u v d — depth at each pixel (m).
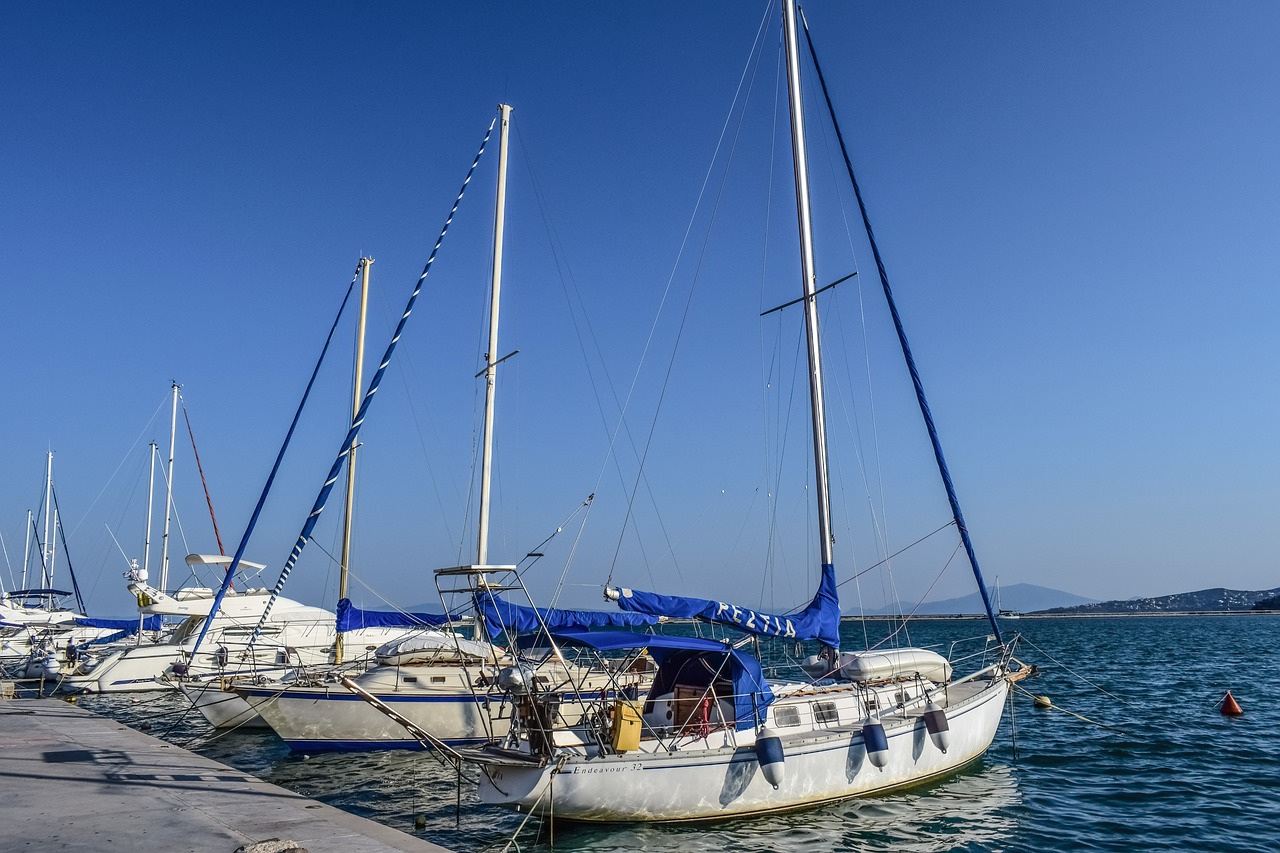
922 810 12.49
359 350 24.72
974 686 16.11
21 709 19.98
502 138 20.27
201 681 19.61
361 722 16.48
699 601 12.75
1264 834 11.39
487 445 18.23
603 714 11.89
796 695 13.34
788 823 11.82
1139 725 19.73
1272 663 37.47
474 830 11.80
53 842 7.78
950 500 16.17
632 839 11.17
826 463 16.03
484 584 11.55
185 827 8.38
